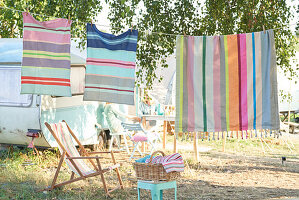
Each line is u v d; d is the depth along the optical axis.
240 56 5.71
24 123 7.61
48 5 8.40
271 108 5.61
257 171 7.63
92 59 5.68
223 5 7.78
